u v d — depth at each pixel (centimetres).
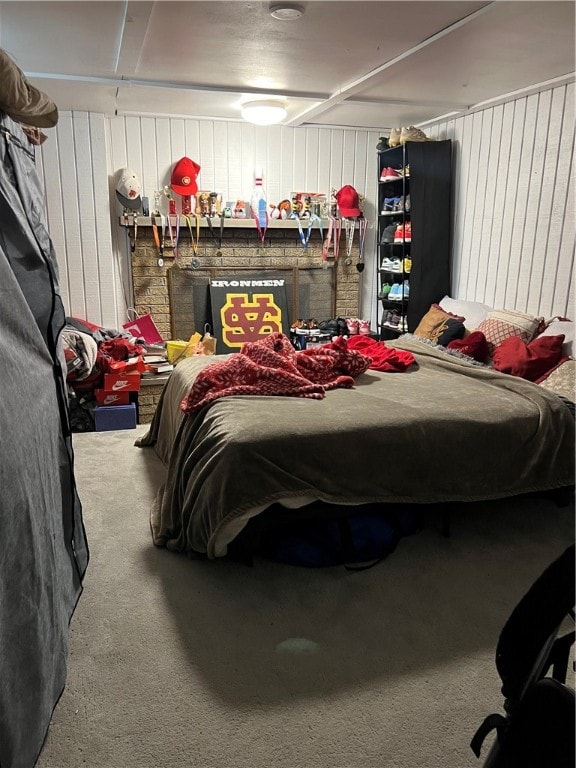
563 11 262
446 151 480
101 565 244
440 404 275
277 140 529
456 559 249
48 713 153
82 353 402
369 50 321
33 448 152
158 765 150
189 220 504
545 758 96
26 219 177
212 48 317
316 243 552
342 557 244
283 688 176
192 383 309
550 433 271
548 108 393
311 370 317
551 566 97
